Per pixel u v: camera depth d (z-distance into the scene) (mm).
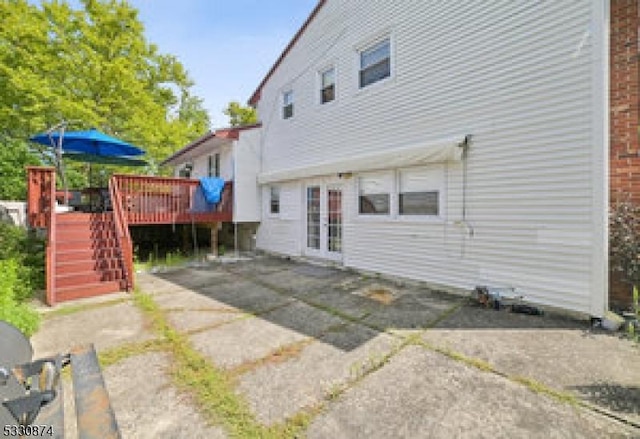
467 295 5250
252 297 5520
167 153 15664
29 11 12156
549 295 4336
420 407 2461
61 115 12102
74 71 12742
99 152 9016
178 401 2602
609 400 2459
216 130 9477
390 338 3725
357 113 7211
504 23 4688
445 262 5551
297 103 9094
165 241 12414
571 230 4109
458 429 2209
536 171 4402
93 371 1823
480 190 5020
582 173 3994
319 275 7152
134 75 14438
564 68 4113
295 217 9180
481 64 4973
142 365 3199
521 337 3645
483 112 4961
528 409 2393
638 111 3953
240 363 3205
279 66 9859
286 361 3234
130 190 7953
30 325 3912
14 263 5629
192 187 9164
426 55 5770
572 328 3859
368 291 5758
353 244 7383
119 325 4301
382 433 2193
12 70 11008
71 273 5828
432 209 5746
